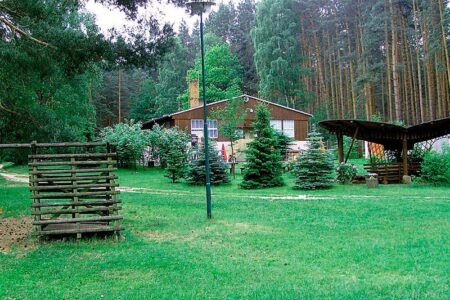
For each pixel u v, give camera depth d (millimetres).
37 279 6961
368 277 6641
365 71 44500
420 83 40969
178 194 19625
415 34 41625
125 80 78375
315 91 59969
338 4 54188
